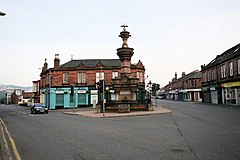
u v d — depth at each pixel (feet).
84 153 23.59
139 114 72.84
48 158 22.04
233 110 78.18
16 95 395.55
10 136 35.63
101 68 148.05
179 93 255.50
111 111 88.63
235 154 21.81
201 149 24.14
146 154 22.61
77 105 147.54
